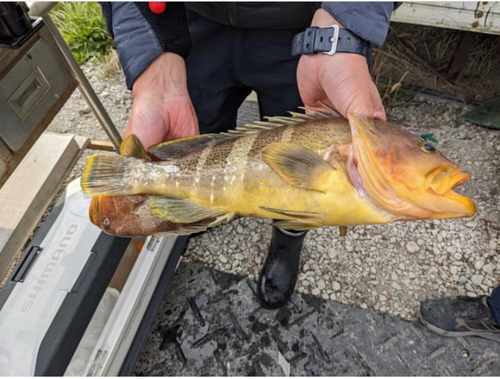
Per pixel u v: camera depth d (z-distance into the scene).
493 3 0.60
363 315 0.53
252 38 0.44
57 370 0.38
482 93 0.75
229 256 0.58
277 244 0.51
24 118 0.40
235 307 0.54
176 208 0.30
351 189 0.26
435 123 0.72
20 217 0.51
